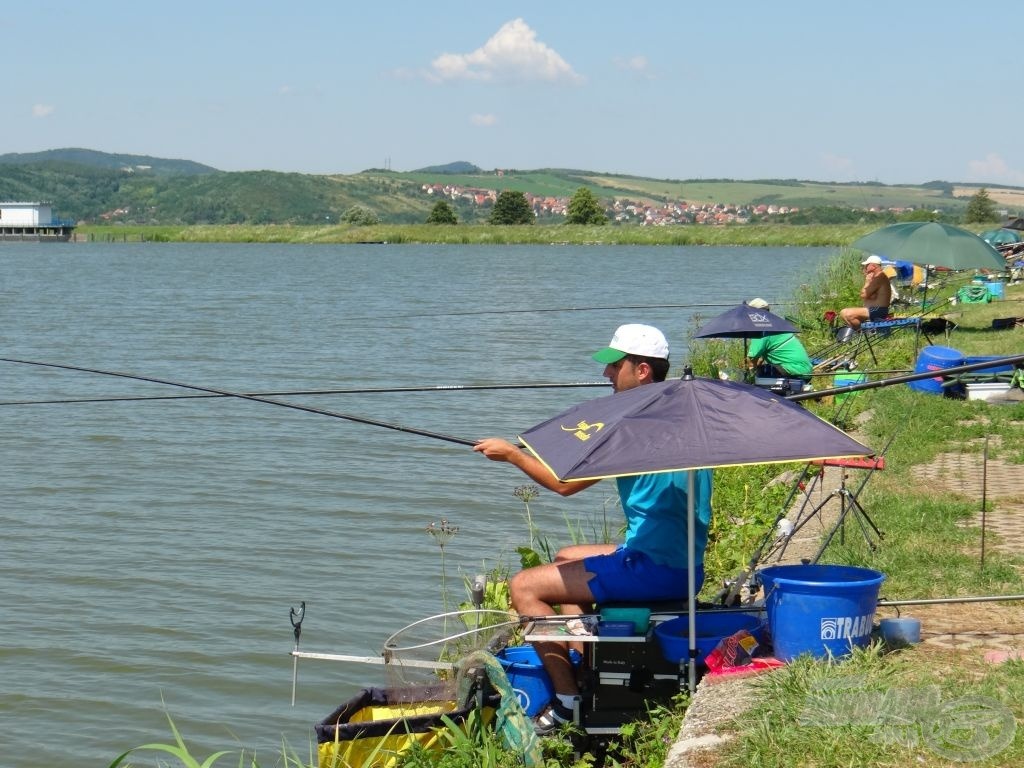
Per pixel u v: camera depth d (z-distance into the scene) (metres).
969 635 6.42
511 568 11.60
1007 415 13.39
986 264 17.12
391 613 10.61
